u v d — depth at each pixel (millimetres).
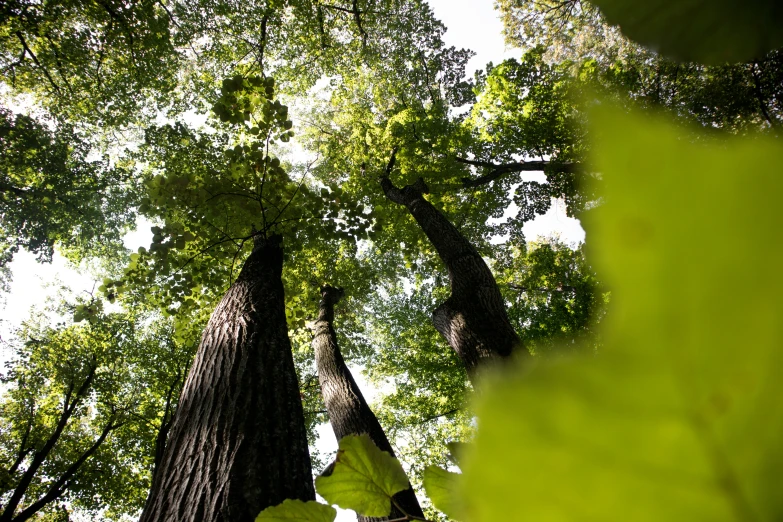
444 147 10898
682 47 286
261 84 5609
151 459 11070
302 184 6395
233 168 6094
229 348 3080
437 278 13250
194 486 2020
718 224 107
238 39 11797
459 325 4441
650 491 130
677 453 130
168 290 6500
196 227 6145
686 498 132
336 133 13594
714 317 113
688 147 109
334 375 5812
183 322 6730
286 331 3664
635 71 9164
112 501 10938
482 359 3982
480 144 11711
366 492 556
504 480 133
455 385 11781
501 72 10258
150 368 11867
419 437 12328
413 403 12375
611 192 114
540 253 12352
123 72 10688
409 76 13617
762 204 106
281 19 11609
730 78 7770
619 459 131
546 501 130
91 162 12055
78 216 12422
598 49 12570
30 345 11578
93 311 6109
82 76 10422
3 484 9578
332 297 8859
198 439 2295
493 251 13070
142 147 10758
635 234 111
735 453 132
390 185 9586
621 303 121
